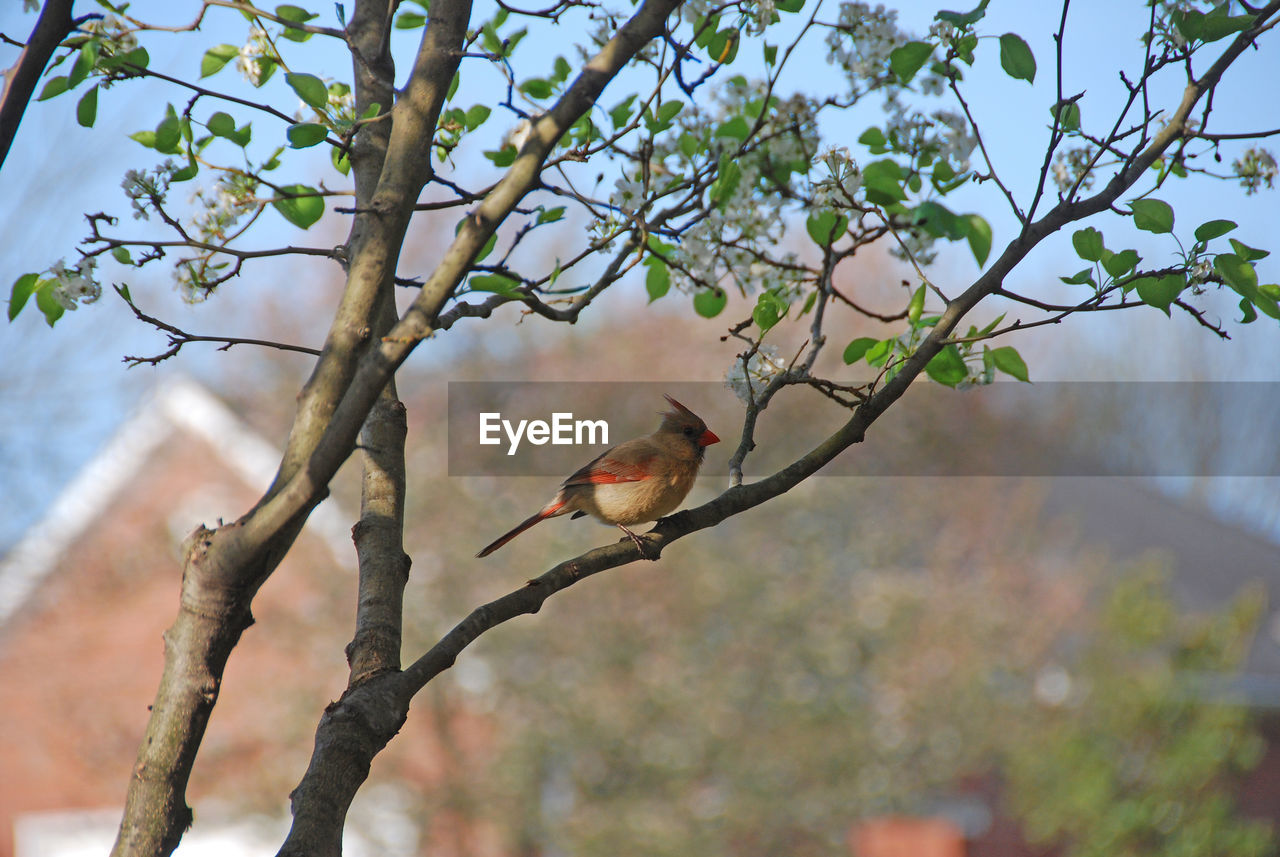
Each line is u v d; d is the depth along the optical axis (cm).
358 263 270
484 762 1377
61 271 298
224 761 1358
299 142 305
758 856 1337
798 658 1362
